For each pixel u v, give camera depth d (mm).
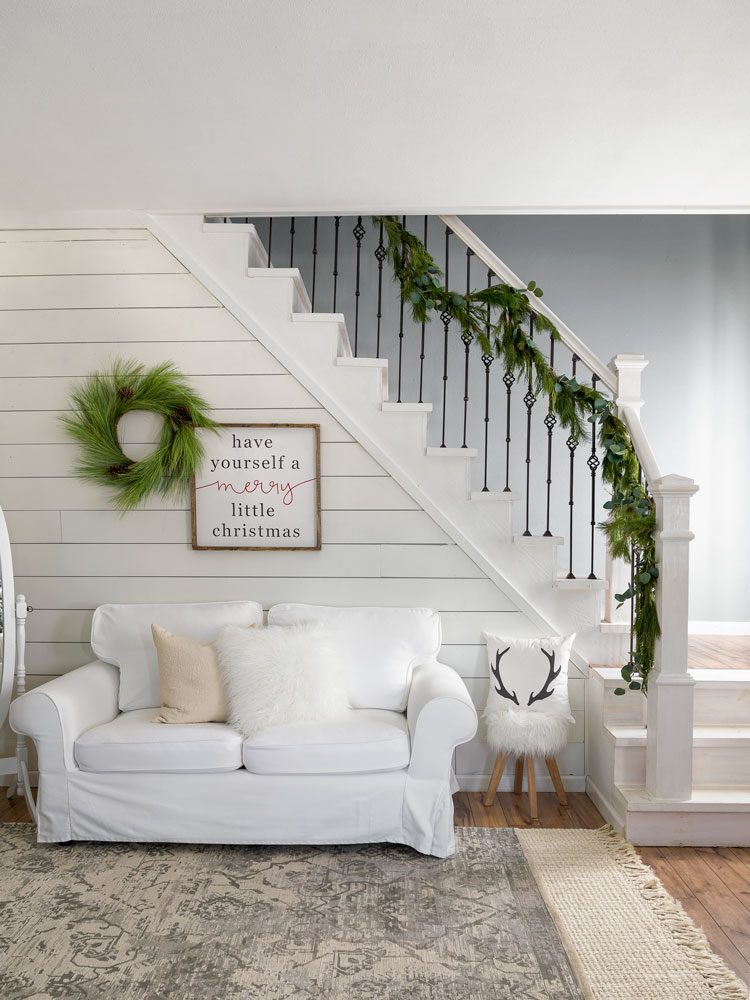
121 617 3525
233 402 3699
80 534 3729
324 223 4883
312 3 2055
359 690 3367
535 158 3045
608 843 3025
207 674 3189
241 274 3684
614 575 3797
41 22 2146
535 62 2342
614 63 2346
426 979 2143
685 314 5043
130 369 3693
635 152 2988
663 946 2309
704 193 3404
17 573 3738
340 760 2893
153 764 2922
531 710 3398
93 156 3055
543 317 3701
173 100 2592
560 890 2650
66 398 3713
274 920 2447
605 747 3357
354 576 3711
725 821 3033
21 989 2090
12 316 3713
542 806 3475
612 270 5020
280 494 3691
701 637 4805
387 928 2402
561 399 3633
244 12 2100
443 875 2760
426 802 2908
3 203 3576
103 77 2443
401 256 3795
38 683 3740
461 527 3684
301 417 3695
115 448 3662
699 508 5066
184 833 2930
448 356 4887
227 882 2699
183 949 2281
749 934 2398
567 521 4938
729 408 5055
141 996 2064
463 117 2703
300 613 3559
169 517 3729
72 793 2951
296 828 2916
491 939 2342
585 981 2127
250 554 3719
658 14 2098
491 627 3688
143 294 3689
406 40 2229
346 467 3697
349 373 3686
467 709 2906
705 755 3174
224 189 3400
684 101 2574
